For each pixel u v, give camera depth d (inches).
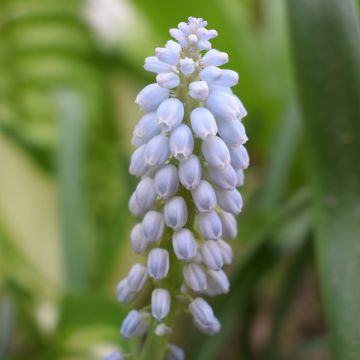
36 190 18.7
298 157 18.2
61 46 21.6
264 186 15.6
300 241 14.1
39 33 21.2
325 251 12.3
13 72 21.7
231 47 18.7
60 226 15.3
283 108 17.7
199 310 10.6
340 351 11.8
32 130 22.3
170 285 10.7
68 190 15.7
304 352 14.6
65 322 13.7
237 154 10.3
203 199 10.2
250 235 14.4
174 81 10.0
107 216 20.7
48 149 19.5
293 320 19.5
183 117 10.2
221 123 10.1
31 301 15.5
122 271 17.5
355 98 12.4
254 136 17.6
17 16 20.5
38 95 22.3
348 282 12.1
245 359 14.7
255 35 23.2
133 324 10.8
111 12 22.1
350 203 12.4
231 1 21.4
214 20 18.3
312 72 12.5
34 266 17.5
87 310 13.4
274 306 14.4
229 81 10.1
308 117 12.6
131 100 21.4
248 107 20.0
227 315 13.6
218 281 10.8
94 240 18.7
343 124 12.4
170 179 10.1
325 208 12.5
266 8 21.9
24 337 15.9
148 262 10.4
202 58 10.2
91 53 21.8
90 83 22.4
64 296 13.2
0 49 21.1
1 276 16.4
